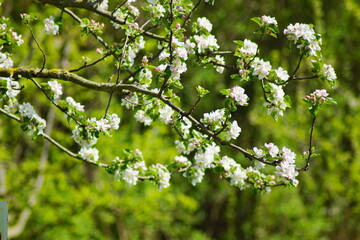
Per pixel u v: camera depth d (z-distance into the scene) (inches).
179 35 189.9
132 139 497.0
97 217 508.4
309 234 573.3
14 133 497.4
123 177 201.2
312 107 185.0
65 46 488.1
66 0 205.5
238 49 192.5
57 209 480.7
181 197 510.6
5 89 180.5
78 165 516.7
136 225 550.6
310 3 580.7
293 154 195.9
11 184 466.9
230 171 206.5
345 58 602.9
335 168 540.7
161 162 486.9
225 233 691.4
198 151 203.2
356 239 577.0
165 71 181.2
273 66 574.9
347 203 556.1
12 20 452.1
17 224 462.6
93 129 193.2
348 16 577.0
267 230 629.0
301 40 184.5
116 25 215.6
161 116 205.0
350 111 579.5
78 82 196.1
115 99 564.4
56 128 549.0
